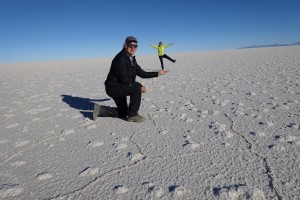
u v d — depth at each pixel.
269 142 2.72
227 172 2.13
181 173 2.15
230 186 1.91
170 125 3.48
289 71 9.04
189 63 16.73
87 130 3.44
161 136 3.06
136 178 2.10
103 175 2.18
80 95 6.46
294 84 6.31
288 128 3.13
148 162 2.38
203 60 19.45
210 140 2.85
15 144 3.01
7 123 4.05
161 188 1.92
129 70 3.48
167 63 17.94
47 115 4.43
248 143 2.72
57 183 2.09
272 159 2.32
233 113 3.95
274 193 1.82
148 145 2.80
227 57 21.86
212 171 2.16
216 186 1.93
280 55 19.52
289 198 1.75
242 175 2.07
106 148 2.77
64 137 3.20
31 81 10.55
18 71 18.06
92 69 16.28
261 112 3.93
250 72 9.45
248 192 1.82
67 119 4.08
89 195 1.90
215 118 3.72
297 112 3.83
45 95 6.71
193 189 1.91
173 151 2.60
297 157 2.34
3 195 1.94
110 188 1.97
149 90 6.61
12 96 6.80
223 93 5.68
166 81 8.30
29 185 2.07
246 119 3.60
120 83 3.58
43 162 2.50
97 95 6.36
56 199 1.87
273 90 5.70
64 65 23.84
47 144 2.99
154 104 4.85
